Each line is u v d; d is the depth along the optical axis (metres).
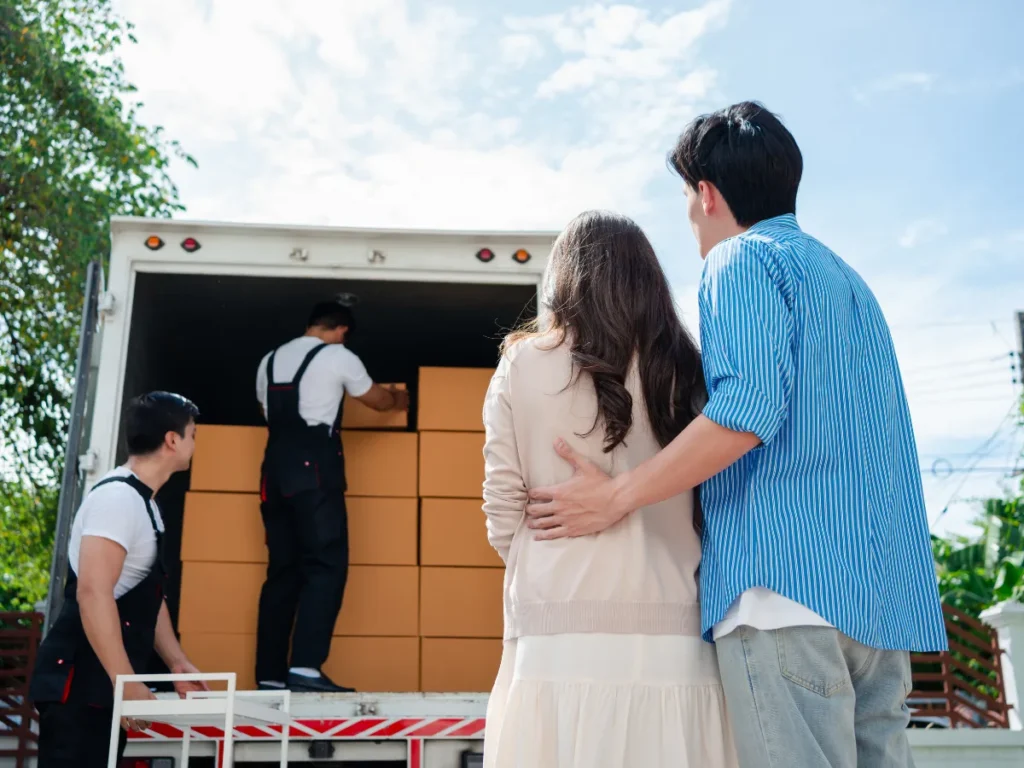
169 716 2.87
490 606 4.39
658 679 1.76
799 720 1.66
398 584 4.38
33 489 10.59
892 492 1.83
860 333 1.91
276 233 4.42
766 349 1.72
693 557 1.88
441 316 5.26
